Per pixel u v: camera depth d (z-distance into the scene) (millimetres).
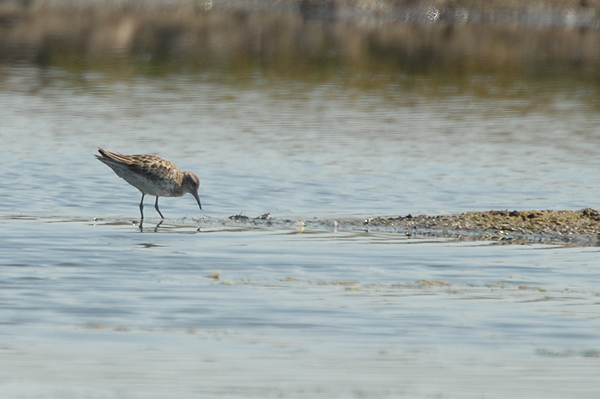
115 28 51906
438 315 12523
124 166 19016
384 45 47688
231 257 15656
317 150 25734
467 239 17266
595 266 15359
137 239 16891
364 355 10930
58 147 25469
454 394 9781
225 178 22297
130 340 11312
